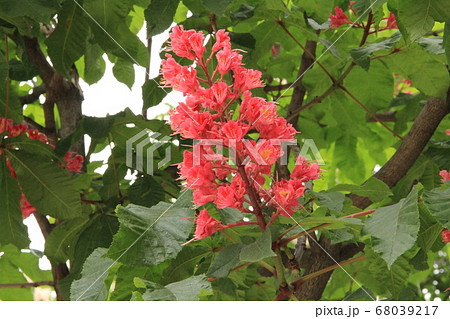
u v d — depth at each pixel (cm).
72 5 292
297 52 428
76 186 332
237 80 198
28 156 286
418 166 354
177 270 248
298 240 313
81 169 355
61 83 374
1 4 256
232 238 234
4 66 287
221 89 193
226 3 253
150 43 377
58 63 301
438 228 228
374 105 385
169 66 200
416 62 310
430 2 250
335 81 345
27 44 356
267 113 198
